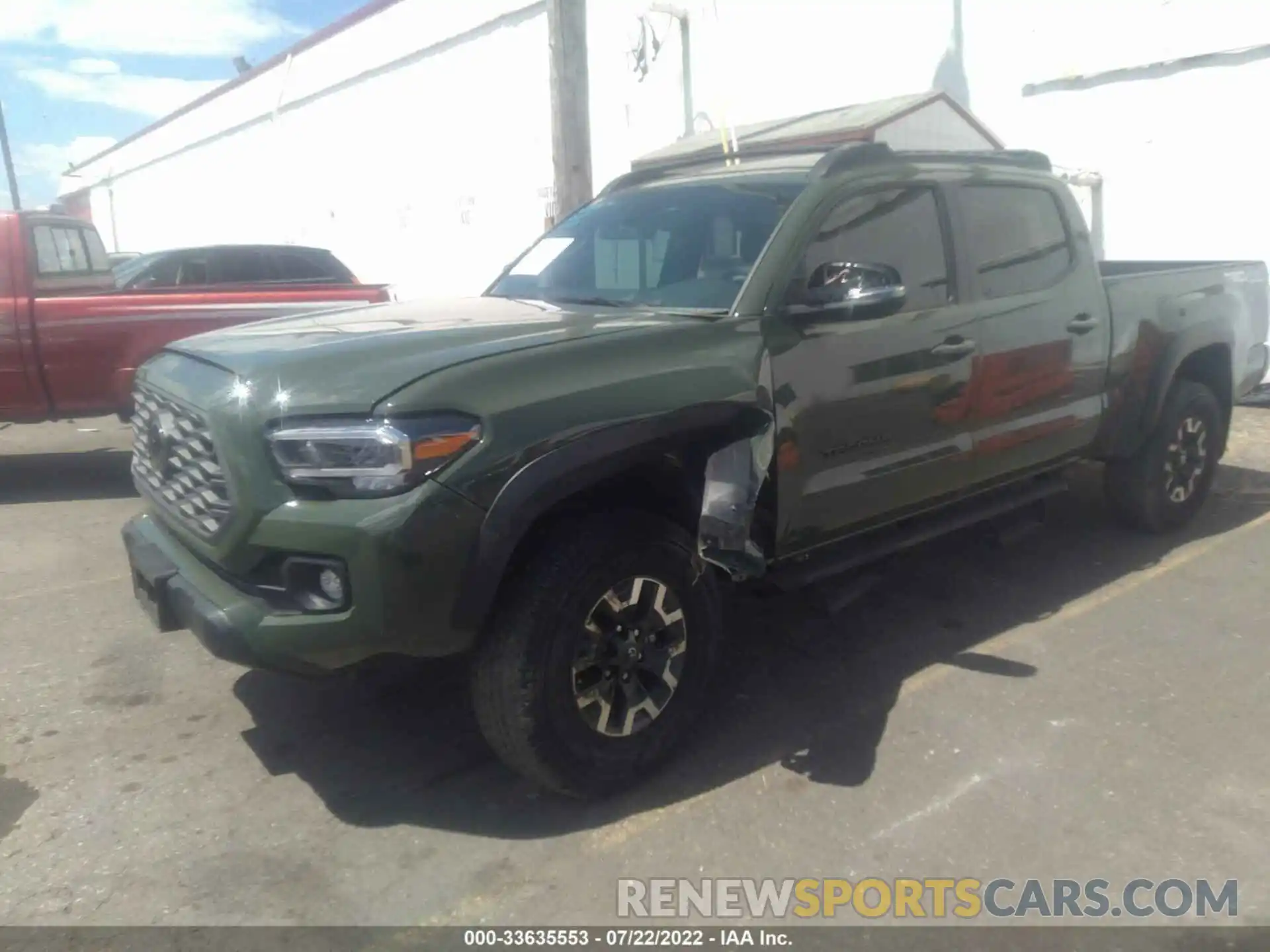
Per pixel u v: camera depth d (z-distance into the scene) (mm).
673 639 3486
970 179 4410
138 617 4961
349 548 2848
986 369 4324
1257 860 3057
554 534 3207
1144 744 3680
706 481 3350
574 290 4285
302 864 3074
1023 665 4305
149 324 7129
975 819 3260
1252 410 8906
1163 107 9078
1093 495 6617
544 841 3184
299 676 3051
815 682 4195
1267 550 5602
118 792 3451
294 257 11609
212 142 26094
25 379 6898
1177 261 6270
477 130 16047
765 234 3787
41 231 7254
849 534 4016
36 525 6613
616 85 14078
